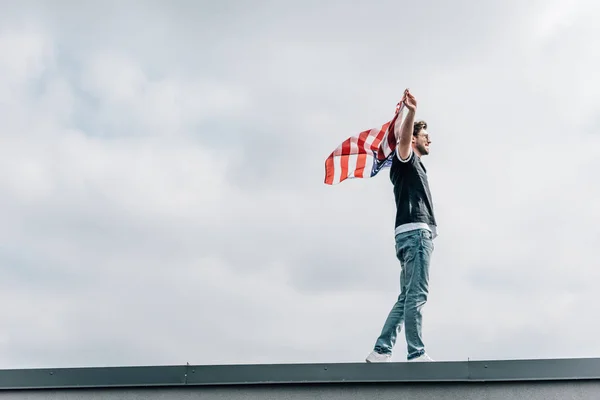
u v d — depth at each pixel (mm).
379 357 10258
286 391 9297
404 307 10062
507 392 9195
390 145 10516
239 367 9375
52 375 9484
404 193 10281
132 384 9391
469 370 9234
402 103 10531
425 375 9242
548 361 9227
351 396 9242
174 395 9367
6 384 9453
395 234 10297
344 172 11125
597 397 9133
